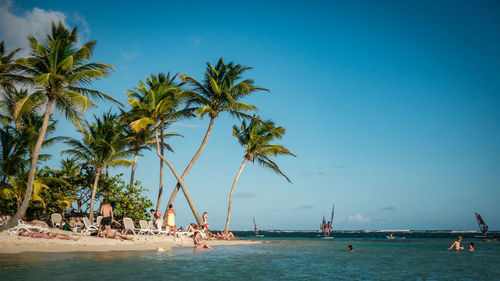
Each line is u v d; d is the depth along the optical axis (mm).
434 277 11016
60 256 12641
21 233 16656
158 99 27250
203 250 18453
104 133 27500
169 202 27109
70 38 20047
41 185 24125
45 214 28547
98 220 23000
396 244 34344
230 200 31312
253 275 10117
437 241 45781
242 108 27141
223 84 27875
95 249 15781
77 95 18922
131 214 27531
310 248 24094
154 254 14828
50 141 24203
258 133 32000
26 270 9289
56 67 19344
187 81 28062
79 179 29406
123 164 28266
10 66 18906
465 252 23109
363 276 10734
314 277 10156
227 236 30578
